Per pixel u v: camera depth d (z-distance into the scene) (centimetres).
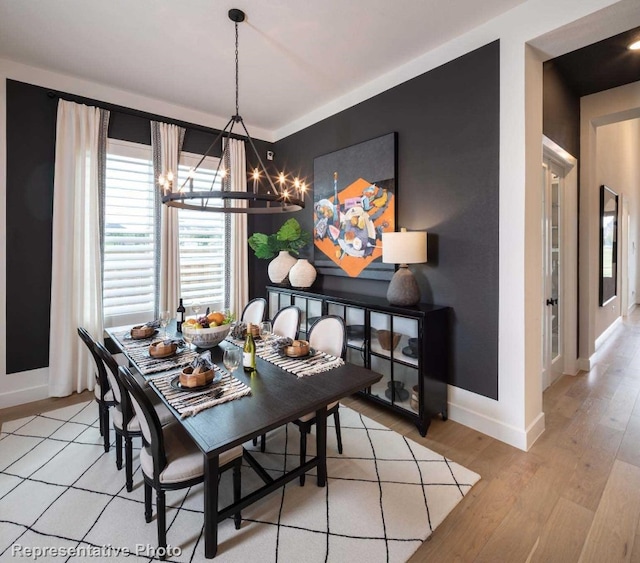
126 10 237
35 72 313
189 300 414
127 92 360
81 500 194
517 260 239
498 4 232
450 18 246
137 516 183
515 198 238
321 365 208
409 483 208
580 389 345
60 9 236
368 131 346
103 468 223
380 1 229
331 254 394
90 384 340
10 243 309
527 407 244
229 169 439
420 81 298
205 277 427
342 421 286
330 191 390
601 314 496
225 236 440
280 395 170
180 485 158
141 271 374
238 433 137
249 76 329
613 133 516
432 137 290
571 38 226
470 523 178
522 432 241
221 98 377
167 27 256
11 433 265
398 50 287
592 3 202
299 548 164
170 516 184
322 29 258
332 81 339
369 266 347
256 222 479
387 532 172
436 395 273
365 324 304
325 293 366
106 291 353
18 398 314
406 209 314
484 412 263
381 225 332
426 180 296
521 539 168
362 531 173
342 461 230
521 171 235
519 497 196
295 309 301
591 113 368
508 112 240
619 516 182
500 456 234
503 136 244
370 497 196
